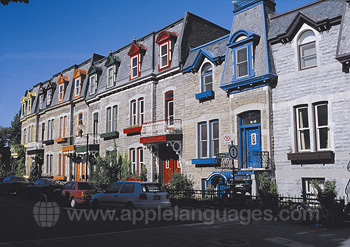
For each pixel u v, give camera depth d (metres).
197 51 22.36
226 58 19.81
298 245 9.34
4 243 9.06
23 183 28.23
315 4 16.91
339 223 12.23
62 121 36.28
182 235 10.57
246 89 18.45
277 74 17.59
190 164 21.47
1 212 16.05
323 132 15.87
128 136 26.44
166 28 25.50
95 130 30.84
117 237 10.16
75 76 34.72
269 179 16.80
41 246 8.80
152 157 24.00
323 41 16.08
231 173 18.28
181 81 22.83
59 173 35.81
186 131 22.00
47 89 40.53
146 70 25.31
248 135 18.62
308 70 16.44
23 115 46.00
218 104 20.30
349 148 14.75
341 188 14.77
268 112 17.38
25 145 44.41
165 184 21.75
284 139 16.97
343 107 15.12
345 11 15.08
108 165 25.45
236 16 20.31
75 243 9.24
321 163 15.52
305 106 16.56
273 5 19.50
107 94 29.02
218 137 20.34
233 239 10.02
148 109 24.69
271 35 18.03
